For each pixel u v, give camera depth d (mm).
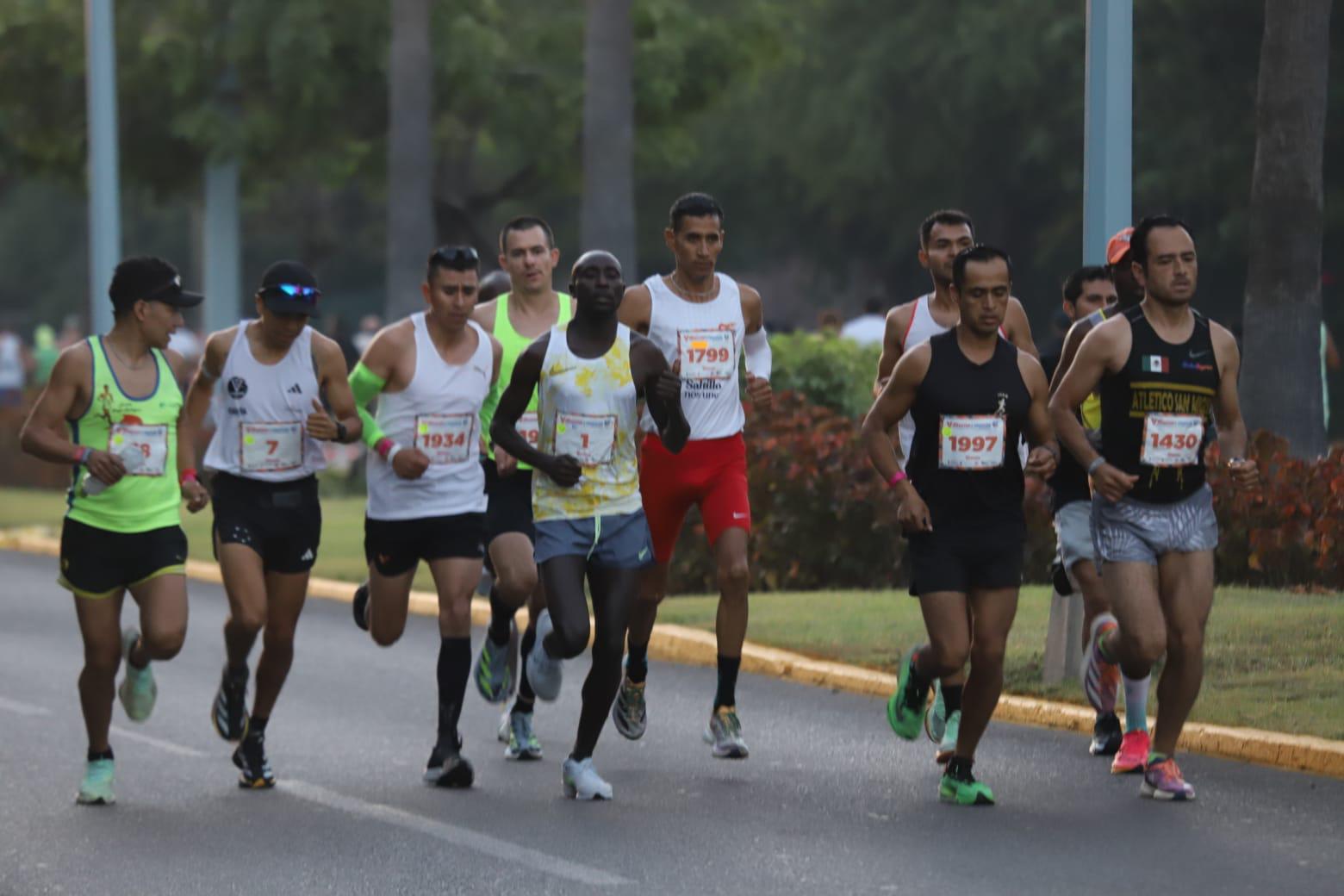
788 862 17547
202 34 72625
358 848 18375
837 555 36031
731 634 22344
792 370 42250
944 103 106625
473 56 72312
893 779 21188
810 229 123125
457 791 20906
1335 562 29594
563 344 19531
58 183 82812
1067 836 18312
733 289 22516
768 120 116062
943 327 22453
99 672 20328
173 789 21266
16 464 71438
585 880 17016
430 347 21438
